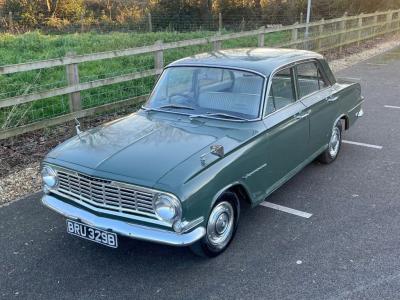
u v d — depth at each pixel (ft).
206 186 11.14
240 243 13.26
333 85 18.92
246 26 90.94
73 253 12.97
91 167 11.56
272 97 14.37
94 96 27.76
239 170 12.35
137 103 26.81
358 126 24.99
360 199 16.06
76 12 94.68
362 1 94.27
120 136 13.15
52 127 24.07
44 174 12.71
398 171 18.54
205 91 14.69
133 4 103.71
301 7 95.25
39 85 27.25
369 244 13.12
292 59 15.88
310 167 19.10
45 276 11.91
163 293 11.15
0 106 19.74
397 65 45.75
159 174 10.93
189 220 10.82
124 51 25.13
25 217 15.10
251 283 11.44
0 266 12.34
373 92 33.76
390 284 11.29
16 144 21.68
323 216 14.85
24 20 86.02
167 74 15.89
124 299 10.96
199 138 12.71
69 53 22.17
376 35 67.36
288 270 11.94
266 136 13.55
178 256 12.75
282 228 14.12
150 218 11.03
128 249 13.16
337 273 11.76
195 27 90.84
